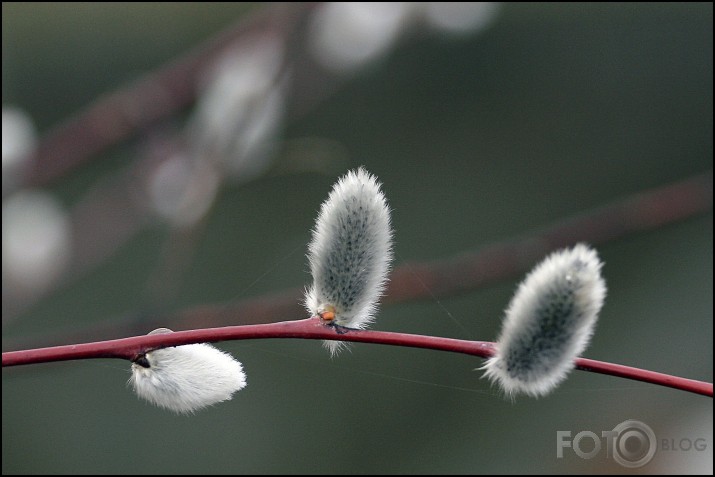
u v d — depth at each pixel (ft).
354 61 2.28
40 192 2.29
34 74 3.66
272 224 3.88
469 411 3.37
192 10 3.86
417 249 4.08
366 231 1.41
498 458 3.16
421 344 1.41
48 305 3.49
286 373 3.51
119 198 2.34
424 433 3.36
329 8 2.24
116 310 3.54
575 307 1.41
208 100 2.03
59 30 3.64
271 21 2.17
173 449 3.36
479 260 2.04
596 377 3.31
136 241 3.67
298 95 2.27
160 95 2.26
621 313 3.69
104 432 3.38
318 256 1.41
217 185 1.99
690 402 2.77
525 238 2.11
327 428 3.40
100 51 3.79
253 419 3.42
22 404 3.41
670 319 3.61
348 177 1.42
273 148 2.05
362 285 1.41
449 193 4.30
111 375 3.52
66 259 2.29
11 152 2.23
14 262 2.24
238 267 3.73
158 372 1.40
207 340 1.40
